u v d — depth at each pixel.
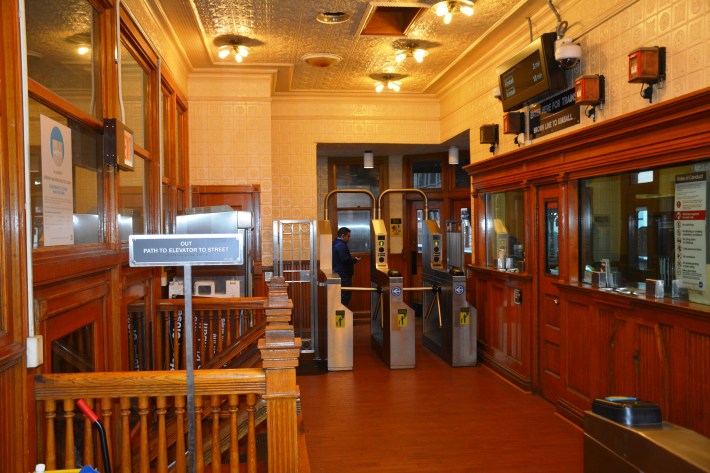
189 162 6.87
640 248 4.09
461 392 5.71
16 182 2.21
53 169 2.64
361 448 4.33
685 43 3.44
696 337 3.31
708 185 3.42
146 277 4.31
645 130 3.71
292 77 7.36
